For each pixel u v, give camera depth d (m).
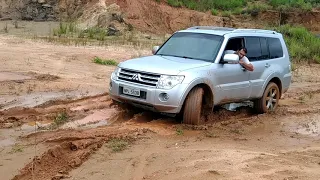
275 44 11.65
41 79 13.68
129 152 7.61
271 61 11.29
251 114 11.18
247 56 10.67
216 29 10.91
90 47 22.09
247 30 11.05
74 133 8.32
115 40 26.11
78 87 12.88
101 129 8.73
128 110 10.09
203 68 9.39
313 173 6.91
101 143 7.88
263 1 44.75
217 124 9.70
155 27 34.56
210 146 8.13
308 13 41.12
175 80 8.93
